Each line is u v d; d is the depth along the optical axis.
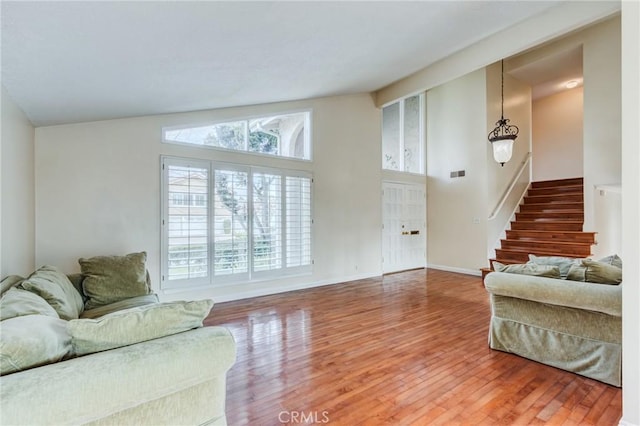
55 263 3.30
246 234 4.61
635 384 1.68
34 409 1.02
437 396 2.12
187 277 4.11
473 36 3.90
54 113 2.87
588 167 5.08
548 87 7.22
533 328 2.61
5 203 2.46
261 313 3.90
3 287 2.08
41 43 1.67
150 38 1.92
